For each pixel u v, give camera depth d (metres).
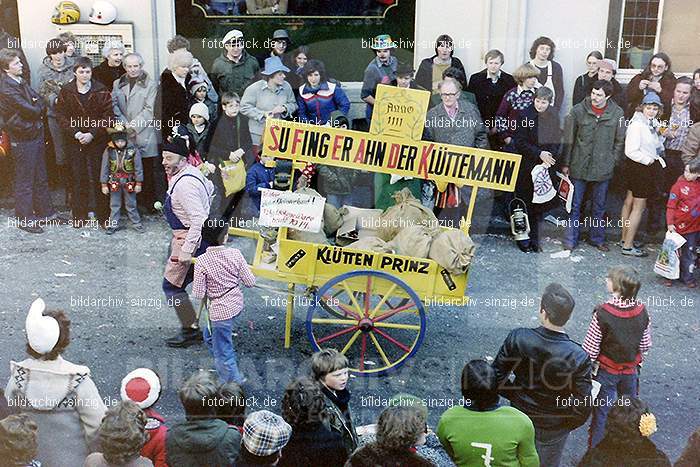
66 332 3.72
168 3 6.65
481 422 3.56
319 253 5.01
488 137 6.25
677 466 3.94
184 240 5.20
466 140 6.00
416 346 5.05
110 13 6.57
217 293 4.79
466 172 5.04
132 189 6.35
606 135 6.23
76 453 3.71
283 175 5.17
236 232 5.42
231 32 6.49
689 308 5.76
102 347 5.16
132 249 6.13
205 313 5.37
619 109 6.23
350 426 3.95
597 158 6.27
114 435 3.30
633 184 6.28
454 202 5.55
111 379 4.86
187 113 6.23
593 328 4.28
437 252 4.94
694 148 6.32
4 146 6.34
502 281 5.91
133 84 6.22
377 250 5.02
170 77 6.17
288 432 3.35
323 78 6.29
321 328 5.32
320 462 3.56
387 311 5.08
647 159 6.20
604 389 4.31
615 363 4.28
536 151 6.18
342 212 5.39
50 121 6.38
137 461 3.37
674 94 6.32
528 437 3.59
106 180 6.30
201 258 4.76
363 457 3.37
